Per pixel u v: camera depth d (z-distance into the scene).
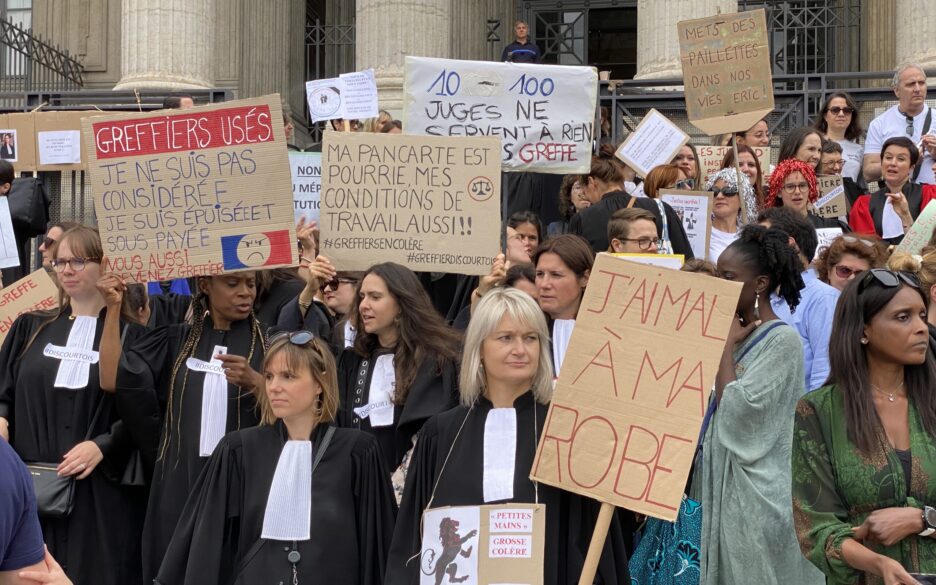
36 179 10.18
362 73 10.50
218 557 5.74
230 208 6.84
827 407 4.81
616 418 5.28
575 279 6.75
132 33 17.52
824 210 10.83
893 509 4.57
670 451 5.23
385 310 6.53
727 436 5.54
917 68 11.80
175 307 8.47
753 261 5.72
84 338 7.00
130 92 15.52
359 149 7.43
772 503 5.46
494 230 7.38
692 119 10.02
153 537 6.67
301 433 5.88
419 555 5.37
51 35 22.34
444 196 7.41
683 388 5.27
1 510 3.71
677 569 5.65
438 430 5.52
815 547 4.68
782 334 5.62
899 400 4.79
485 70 8.48
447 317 8.78
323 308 7.58
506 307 5.38
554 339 6.77
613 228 7.63
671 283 5.35
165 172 6.85
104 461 6.86
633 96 14.29
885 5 20.80
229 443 5.91
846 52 21.31
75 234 7.05
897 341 4.67
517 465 5.38
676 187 9.90
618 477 5.23
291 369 5.78
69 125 11.77
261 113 6.84
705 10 16.05
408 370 6.42
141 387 6.74
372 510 5.82
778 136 14.52
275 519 5.72
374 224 7.41
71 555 6.83
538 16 23.14
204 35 17.75
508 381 5.41
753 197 9.46
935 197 10.44
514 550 5.23
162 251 6.83
